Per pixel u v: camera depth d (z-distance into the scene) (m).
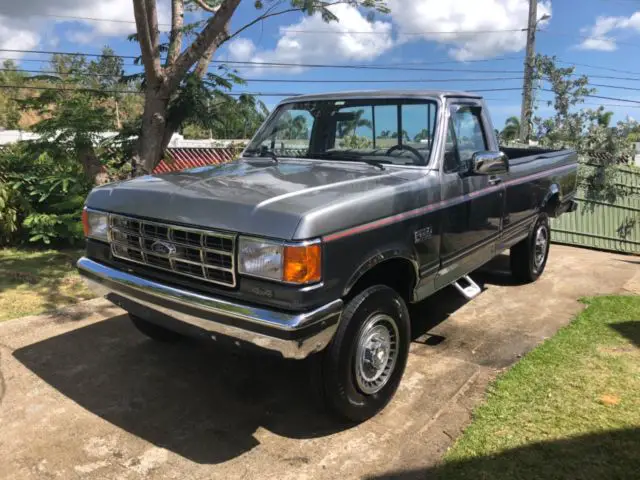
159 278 3.28
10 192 8.02
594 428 3.23
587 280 6.60
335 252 2.89
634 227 11.61
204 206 3.03
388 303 3.35
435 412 3.48
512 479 2.79
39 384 3.85
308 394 3.75
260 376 4.01
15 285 6.23
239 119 7.82
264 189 3.18
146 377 3.97
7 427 3.31
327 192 3.14
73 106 6.98
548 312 5.37
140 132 7.11
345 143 4.48
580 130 12.20
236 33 7.36
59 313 5.24
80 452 3.08
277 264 2.74
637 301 5.60
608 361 4.13
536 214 6.00
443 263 4.02
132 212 3.37
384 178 3.62
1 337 4.65
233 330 2.86
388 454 3.06
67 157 7.28
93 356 4.31
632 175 11.51
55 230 8.31
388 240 3.30
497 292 6.06
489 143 4.83
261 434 3.28
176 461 3.01
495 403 3.54
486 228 4.68
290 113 4.83
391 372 3.51
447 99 4.20
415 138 4.12
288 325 2.68
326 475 2.89
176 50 6.91
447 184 3.97
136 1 5.92
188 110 7.23
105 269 3.56
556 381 3.81
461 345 4.55
